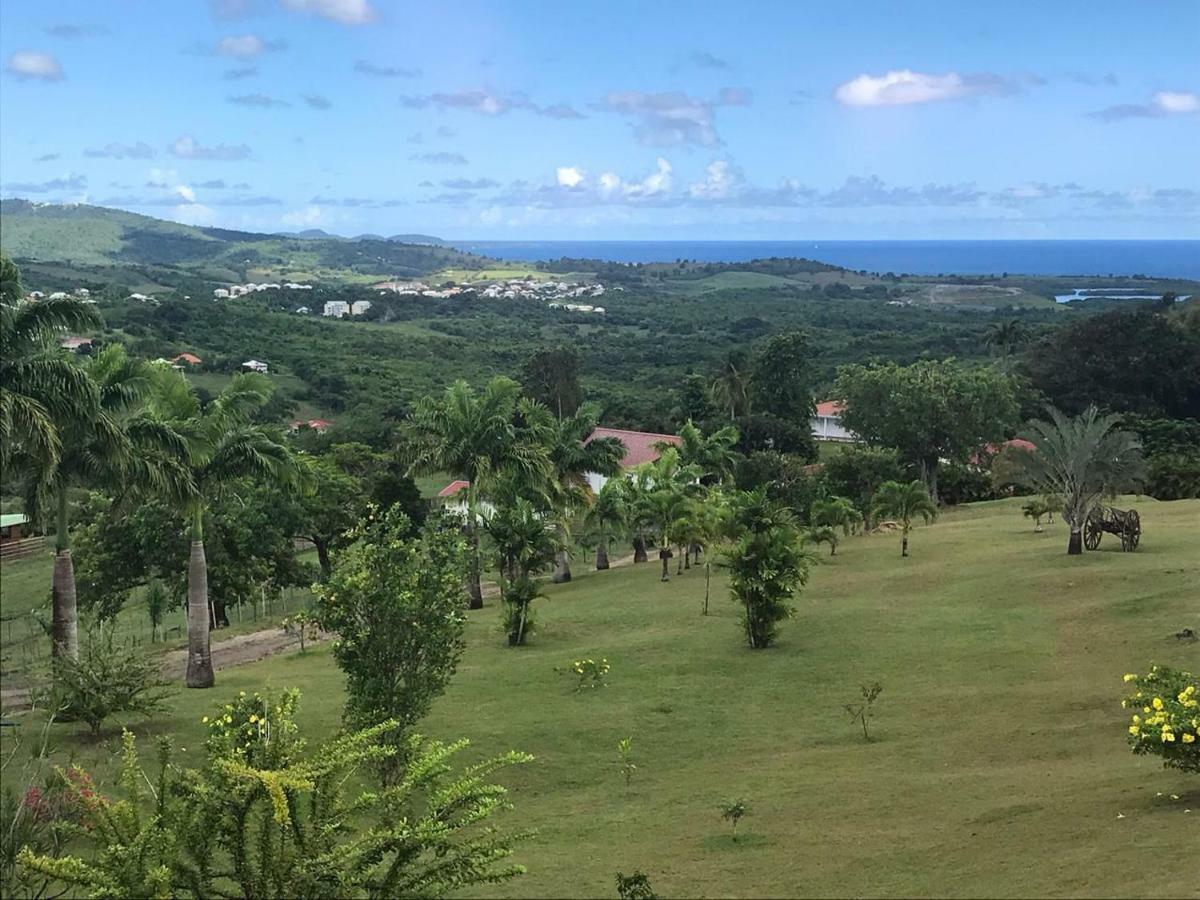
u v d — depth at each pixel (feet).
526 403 128.26
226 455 72.49
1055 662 61.57
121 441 64.23
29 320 61.41
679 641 76.48
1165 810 34.01
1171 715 33.68
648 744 53.21
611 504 127.13
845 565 105.60
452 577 49.42
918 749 48.37
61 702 56.85
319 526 134.31
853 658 67.36
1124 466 91.76
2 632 120.67
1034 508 113.19
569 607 97.86
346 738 28.17
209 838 24.50
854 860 33.58
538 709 60.34
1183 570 80.23
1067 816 35.12
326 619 47.16
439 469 106.83
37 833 32.68
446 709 60.95
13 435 58.23
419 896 24.50
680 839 38.09
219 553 111.86
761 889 31.78
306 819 26.66
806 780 44.96
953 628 72.54
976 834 34.71
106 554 109.09
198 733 58.08
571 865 36.04
